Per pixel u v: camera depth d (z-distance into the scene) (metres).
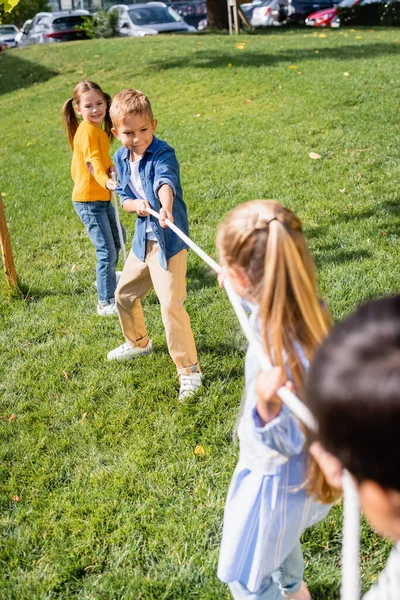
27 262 6.29
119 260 6.06
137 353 4.45
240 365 4.27
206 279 5.53
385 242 5.74
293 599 2.41
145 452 3.54
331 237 5.93
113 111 3.66
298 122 9.57
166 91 12.60
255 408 1.91
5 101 14.92
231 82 12.42
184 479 3.33
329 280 5.17
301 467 1.99
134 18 23.08
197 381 4.02
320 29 20.58
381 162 7.70
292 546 2.11
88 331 4.91
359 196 6.82
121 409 3.94
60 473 3.47
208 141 9.34
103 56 17.16
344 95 10.56
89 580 2.81
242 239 1.95
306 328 1.89
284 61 13.68
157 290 3.87
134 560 2.89
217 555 2.84
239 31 20.78
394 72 11.73
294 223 1.97
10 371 4.50
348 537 1.31
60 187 8.56
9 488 3.38
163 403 3.96
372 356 1.04
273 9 24.17
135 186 3.84
